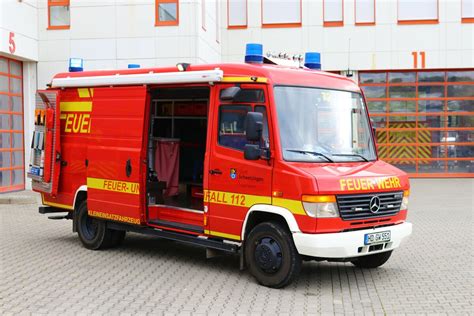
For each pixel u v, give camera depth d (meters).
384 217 8.04
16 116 19.56
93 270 8.88
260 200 7.84
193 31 19.11
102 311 6.82
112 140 9.91
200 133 10.05
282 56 9.49
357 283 8.16
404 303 7.18
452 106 25.20
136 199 9.49
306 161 7.79
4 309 6.89
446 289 7.82
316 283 8.14
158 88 9.29
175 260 9.60
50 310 6.85
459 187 21.77
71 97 10.78
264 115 7.88
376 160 8.71
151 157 9.70
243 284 8.05
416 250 10.36
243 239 8.08
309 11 24.80
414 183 23.45
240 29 24.98
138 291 7.68
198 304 7.11
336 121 8.42
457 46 24.64
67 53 19.62
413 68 24.81
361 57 24.83
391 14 24.67
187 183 10.07
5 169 18.89
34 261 9.48
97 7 19.42
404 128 25.39
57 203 11.12
